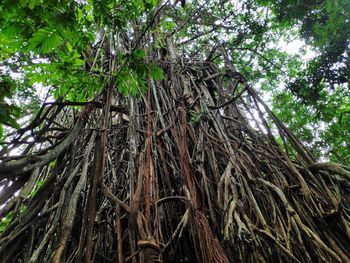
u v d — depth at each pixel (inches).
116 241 125.0
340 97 256.8
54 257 72.5
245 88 176.7
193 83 193.5
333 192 127.6
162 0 219.0
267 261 98.7
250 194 121.2
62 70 108.1
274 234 108.7
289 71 318.7
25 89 224.1
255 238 101.3
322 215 110.5
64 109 201.5
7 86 83.9
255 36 287.7
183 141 137.1
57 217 90.6
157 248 76.9
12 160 86.0
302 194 126.3
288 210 111.0
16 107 82.6
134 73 108.7
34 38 82.2
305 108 311.7
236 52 313.4
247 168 139.3
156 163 136.6
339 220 107.9
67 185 99.0
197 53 248.8
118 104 175.9
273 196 125.0
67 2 80.4
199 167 137.4
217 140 149.7
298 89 217.6
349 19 176.7
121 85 111.4
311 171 133.6
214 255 94.6
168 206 129.1
